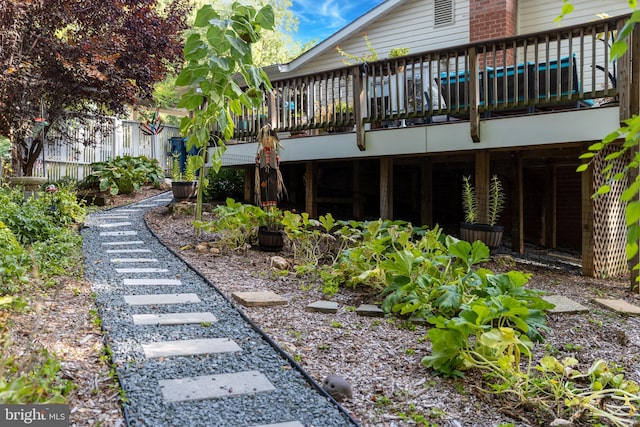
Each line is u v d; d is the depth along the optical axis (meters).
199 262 5.27
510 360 2.72
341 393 2.48
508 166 8.19
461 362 2.91
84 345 2.82
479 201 6.20
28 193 7.55
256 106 6.04
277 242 6.00
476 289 3.67
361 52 10.31
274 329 3.36
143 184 11.08
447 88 6.14
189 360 2.71
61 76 8.40
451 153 6.49
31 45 8.01
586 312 4.22
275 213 6.05
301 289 4.48
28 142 9.81
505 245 7.77
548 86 5.47
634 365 3.19
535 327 3.52
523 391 2.66
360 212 8.45
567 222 8.40
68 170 11.37
